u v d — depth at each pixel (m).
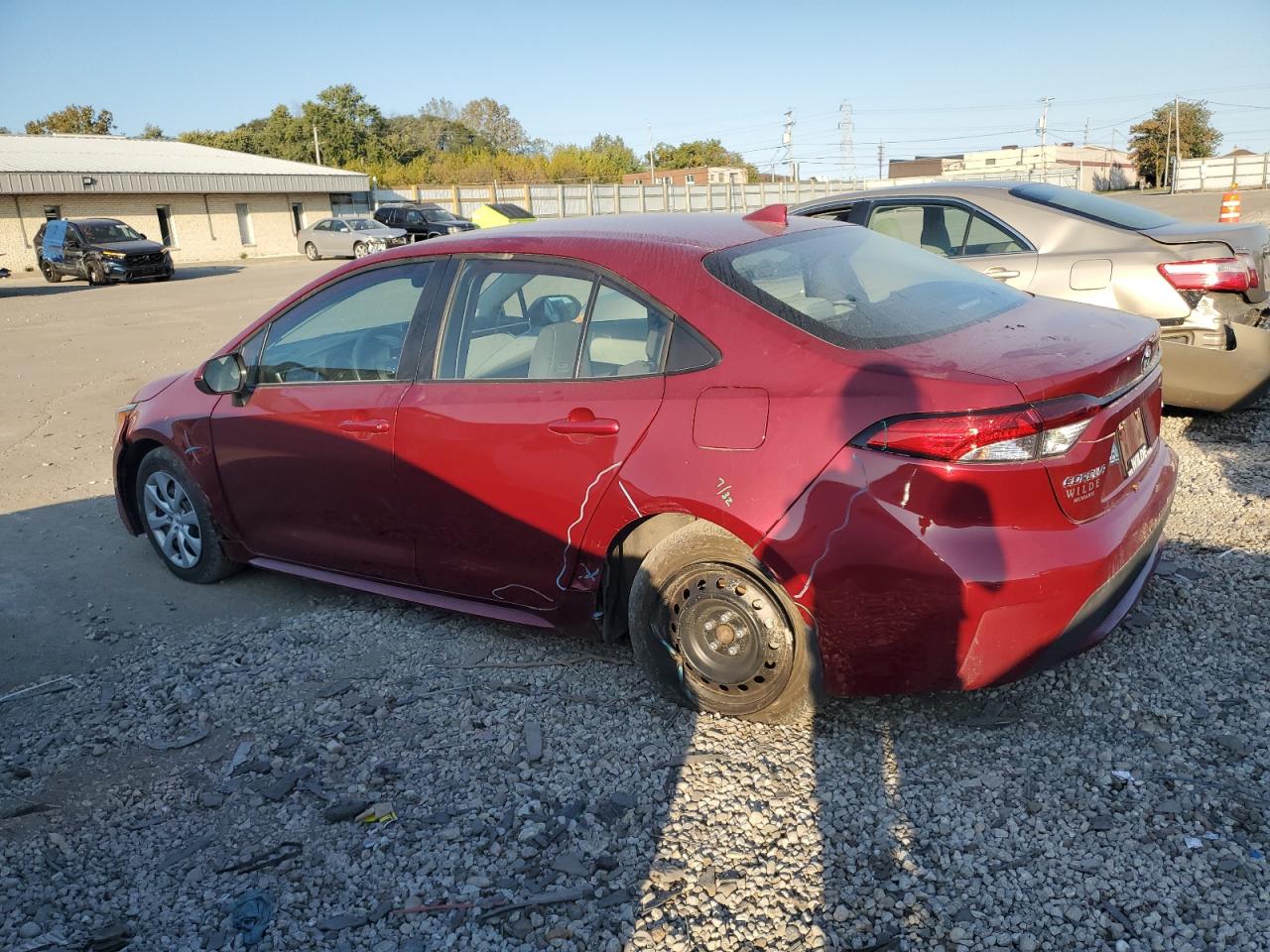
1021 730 3.01
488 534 3.53
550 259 3.47
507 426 3.38
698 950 2.26
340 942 2.37
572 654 3.73
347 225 35.66
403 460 3.67
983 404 2.59
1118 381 2.85
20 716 3.56
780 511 2.82
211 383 4.35
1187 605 3.68
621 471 3.12
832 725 3.11
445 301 3.70
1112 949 2.18
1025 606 2.65
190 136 88.62
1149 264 5.68
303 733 3.31
